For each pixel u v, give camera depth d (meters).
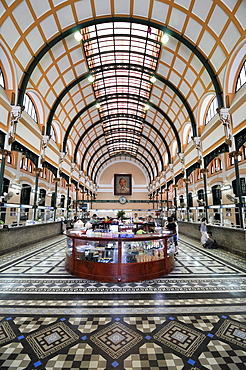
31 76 11.80
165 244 6.09
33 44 10.32
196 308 3.94
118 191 43.75
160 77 15.55
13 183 11.79
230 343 2.89
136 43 14.33
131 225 11.97
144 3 10.47
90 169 38.00
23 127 11.37
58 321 3.45
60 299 4.32
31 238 11.34
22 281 5.40
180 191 21.03
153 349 2.77
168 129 22.02
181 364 2.50
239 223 9.03
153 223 12.49
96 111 23.67
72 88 16.66
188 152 17.08
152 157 33.62
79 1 10.08
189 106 15.17
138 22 11.20
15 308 3.92
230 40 9.41
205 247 10.25
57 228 16.00
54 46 12.02
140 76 18.09
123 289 4.89
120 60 16.36
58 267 6.70
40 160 13.71
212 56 10.65
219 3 8.80
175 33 11.02
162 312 3.78
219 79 10.70
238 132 9.45
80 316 3.62
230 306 4.03
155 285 5.16
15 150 10.61
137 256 5.71
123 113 25.92
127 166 45.44
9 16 8.61
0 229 8.35
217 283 5.30
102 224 13.59
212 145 12.34
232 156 9.62
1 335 3.06
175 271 6.34
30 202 13.56
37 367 2.44
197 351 2.73
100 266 5.53
